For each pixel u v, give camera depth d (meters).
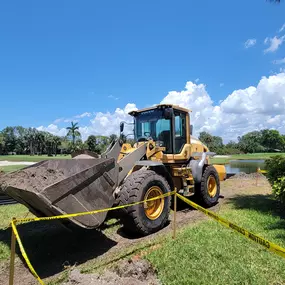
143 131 6.98
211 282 3.03
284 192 5.99
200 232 4.64
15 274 3.68
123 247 4.45
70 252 4.36
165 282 3.09
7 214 6.86
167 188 5.44
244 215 5.81
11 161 36.50
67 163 4.42
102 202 4.29
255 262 3.48
